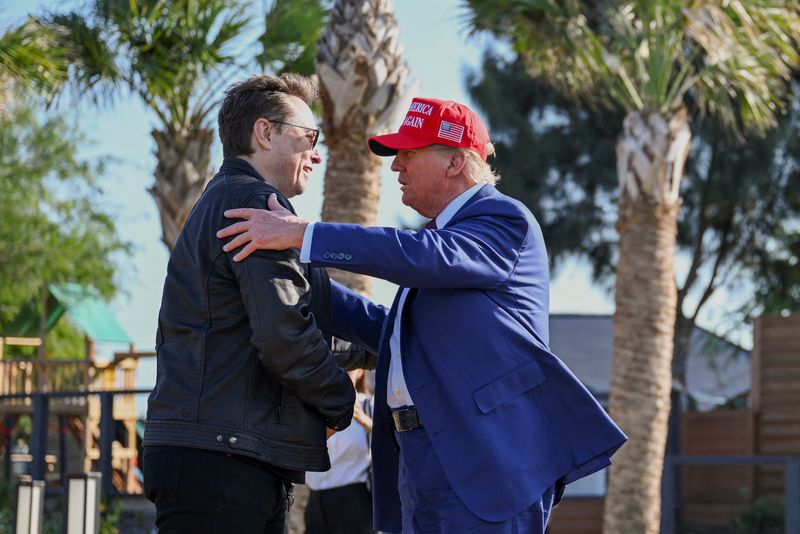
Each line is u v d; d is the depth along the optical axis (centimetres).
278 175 342
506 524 312
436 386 325
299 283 318
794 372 1377
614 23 978
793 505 1012
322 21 978
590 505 1326
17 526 760
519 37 1061
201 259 317
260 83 345
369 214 746
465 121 345
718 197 1925
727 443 1399
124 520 1363
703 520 1381
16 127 2134
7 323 2350
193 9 968
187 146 1004
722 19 920
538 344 327
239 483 310
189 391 311
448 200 346
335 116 740
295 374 311
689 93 1753
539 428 323
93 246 2327
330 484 609
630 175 985
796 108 1800
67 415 1667
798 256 2078
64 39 965
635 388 967
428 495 325
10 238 2208
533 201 1955
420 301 334
